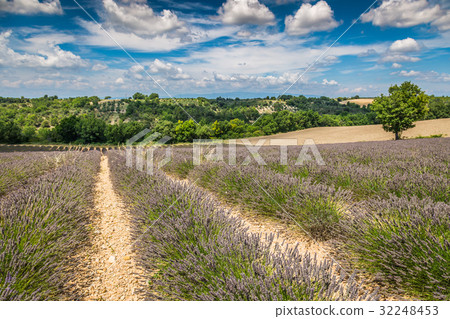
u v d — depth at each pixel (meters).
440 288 1.80
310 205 3.19
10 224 2.45
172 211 3.04
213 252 2.04
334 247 2.68
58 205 3.16
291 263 1.86
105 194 5.82
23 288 1.88
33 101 122.00
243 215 3.98
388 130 31.41
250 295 1.61
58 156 9.37
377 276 2.07
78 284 2.34
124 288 2.29
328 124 69.12
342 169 4.78
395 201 2.74
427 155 6.81
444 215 2.23
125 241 3.29
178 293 1.90
